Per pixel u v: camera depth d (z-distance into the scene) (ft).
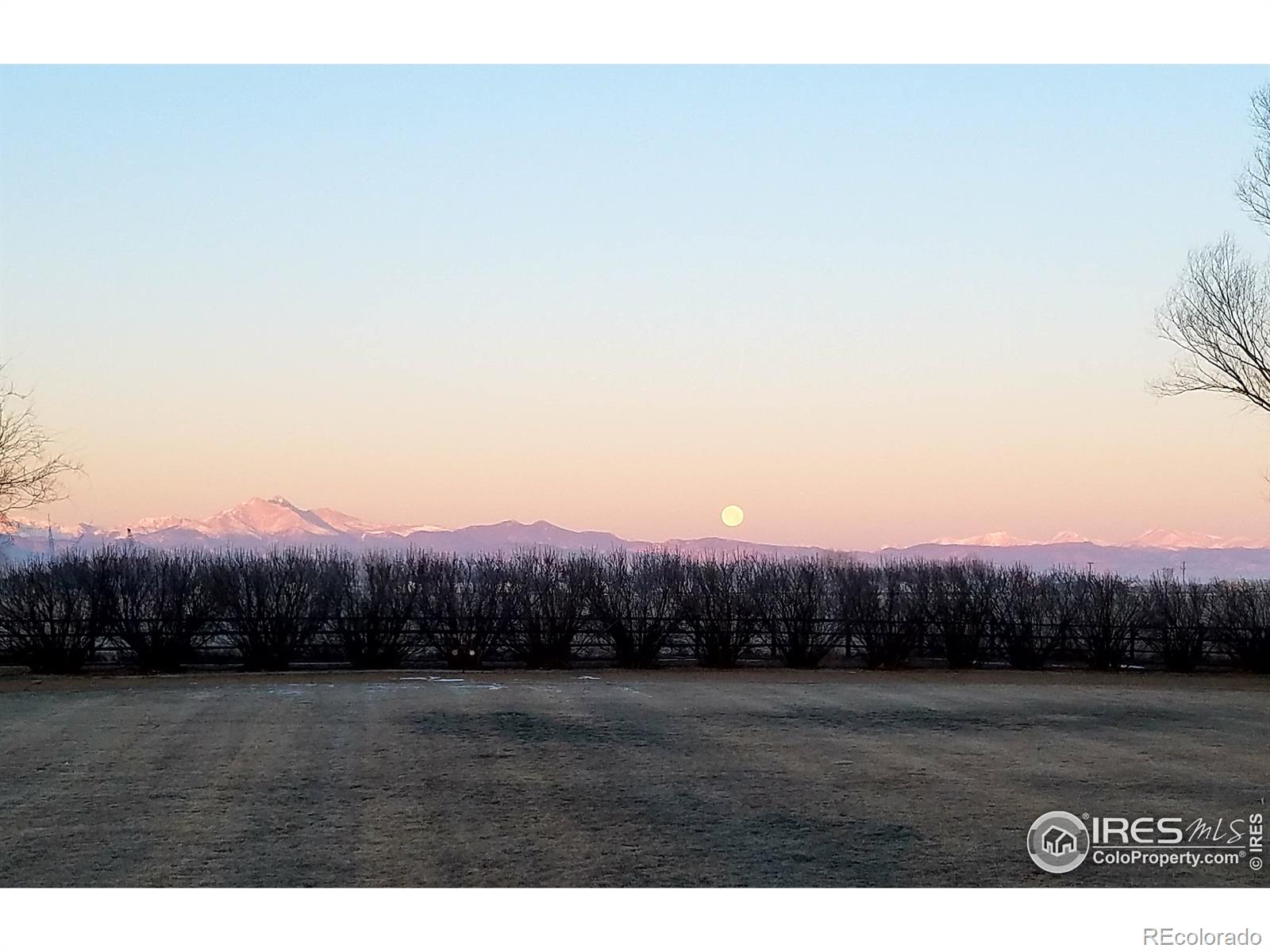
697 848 32.96
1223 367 107.86
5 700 71.05
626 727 56.39
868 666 100.83
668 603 101.40
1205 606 102.12
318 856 31.91
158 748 49.75
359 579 101.30
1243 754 49.70
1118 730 57.62
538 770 44.39
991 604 101.86
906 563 113.09
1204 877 30.81
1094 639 101.45
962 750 50.26
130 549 105.09
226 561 101.30
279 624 96.48
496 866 31.14
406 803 38.37
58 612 93.20
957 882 30.09
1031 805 38.52
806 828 35.24
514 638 99.45
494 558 108.27
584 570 103.60
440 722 58.18
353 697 71.05
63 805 37.99
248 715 61.57
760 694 74.38
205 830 34.71
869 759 47.44
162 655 94.94
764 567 106.01
